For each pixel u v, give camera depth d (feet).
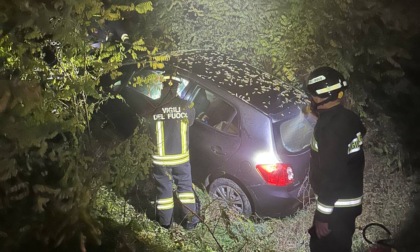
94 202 16.17
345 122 13.28
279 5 24.80
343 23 24.22
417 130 26.53
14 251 13.16
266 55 25.81
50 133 14.28
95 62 16.40
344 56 24.67
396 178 22.86
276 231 19.54
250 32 25.54
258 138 19.95
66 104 16.31
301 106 21.03
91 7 15.26
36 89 13.12
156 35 25.61
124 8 16.38
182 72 21.53
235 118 20.49
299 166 20.15
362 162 13.84
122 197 19.62
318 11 24.35
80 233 13.64
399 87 27.12
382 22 24.77
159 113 18.69
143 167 17.92
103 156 17.89
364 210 20.83
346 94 25.23
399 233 19.65
